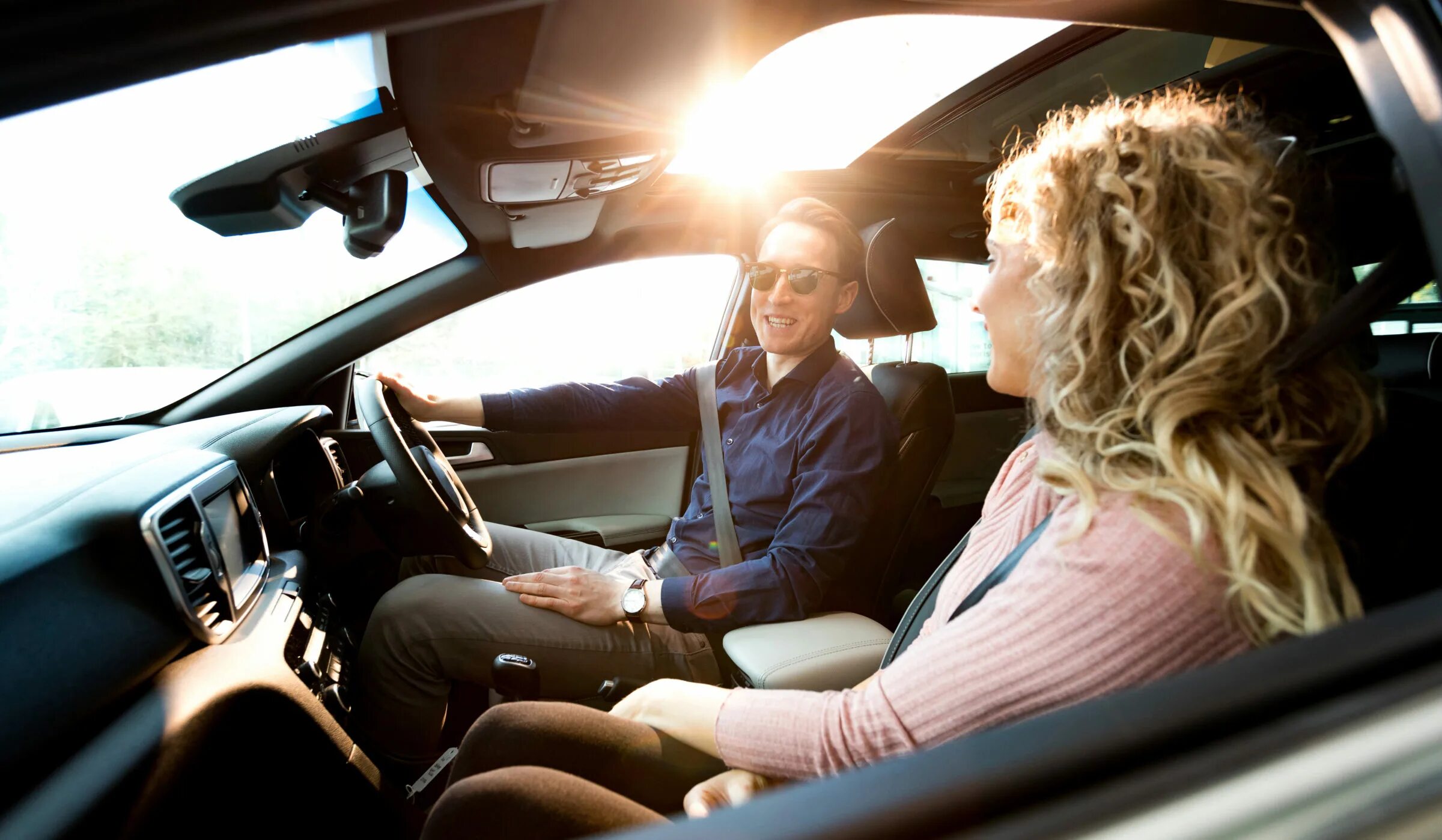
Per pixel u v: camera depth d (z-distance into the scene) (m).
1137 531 0.60
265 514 1.58
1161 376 0.64
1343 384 0.64
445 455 2.38
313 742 1.20
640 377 2.07
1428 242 0.53
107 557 0.99
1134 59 2.00
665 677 1.62
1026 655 0.62
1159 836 0.32
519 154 1.42
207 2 0.33
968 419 3.16
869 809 0.32
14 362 1.64
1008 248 0.82
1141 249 0.64
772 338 1.81
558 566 2.00
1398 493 0.70
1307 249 0.64
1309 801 0.34
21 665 0.82
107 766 0.87
